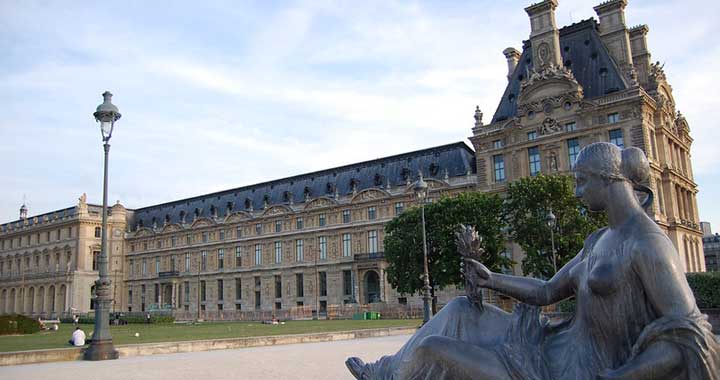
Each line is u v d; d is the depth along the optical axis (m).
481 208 60.88
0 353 22.98
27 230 169.00
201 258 141.00
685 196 81.25
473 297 5.39
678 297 3.88
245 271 130.50
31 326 55.00
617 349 4.28
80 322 109.06
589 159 4.55
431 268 62.31
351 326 57.88
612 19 81.38
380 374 5.65
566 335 4.87
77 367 21.67
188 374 18.91
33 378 18.48
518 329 5.08
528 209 57.78
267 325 70.62
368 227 109.88
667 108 79.19
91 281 152.00
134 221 164.75
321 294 116.12
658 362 3.80
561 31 83.75
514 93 84.69
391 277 66.44
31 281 163.25
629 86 75.31
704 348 3.74
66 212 159.88
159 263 150.88
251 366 20.97
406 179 106.94
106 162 26.78
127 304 156.00
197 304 139.00
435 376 4.71
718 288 33.84
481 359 4.63
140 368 20.98
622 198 4.45
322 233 117.19
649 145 69.88
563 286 4.95
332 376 17.62
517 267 76.19
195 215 146.25
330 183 120.19
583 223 53.84
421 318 85.00
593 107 72.81
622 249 4.26
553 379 4.60
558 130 75.88
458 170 99.50
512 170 79.62
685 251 74.69
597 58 77.69
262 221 129.00
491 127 82.81
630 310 4.18
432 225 62.53
